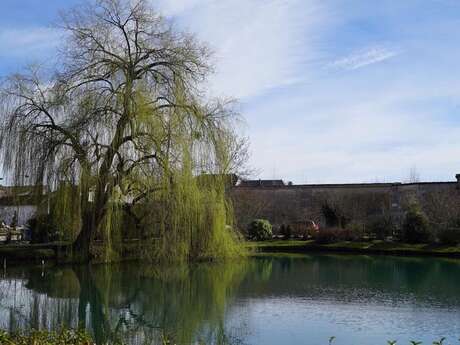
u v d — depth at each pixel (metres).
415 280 22.09
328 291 19.17
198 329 13.77
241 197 41.53
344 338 12.64
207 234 24.67
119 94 22.92
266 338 12.79
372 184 44.69
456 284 20.98
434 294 18.56
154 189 23.34
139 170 23.58
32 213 29.78
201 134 23.44
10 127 22.69
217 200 25.19
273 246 35.94
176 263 23.98
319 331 13.30
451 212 35.62
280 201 47.12
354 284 21.00
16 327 13.52
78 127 22.59
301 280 21.97
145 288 19.70
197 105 23.59
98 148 22.73
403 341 12.38
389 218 39.09
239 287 20.16
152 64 24.11
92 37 23.61
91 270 23.23
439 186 42.22
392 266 27.12
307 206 46.41
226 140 24.30
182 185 22.89
